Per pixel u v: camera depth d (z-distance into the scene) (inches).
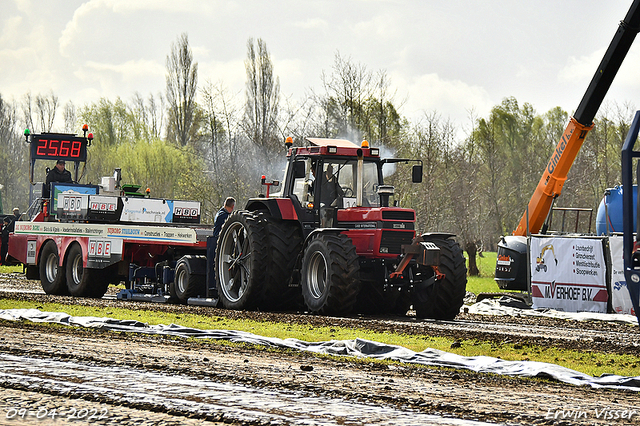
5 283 1355.8
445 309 856.3
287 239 909.8
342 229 855.1
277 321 740.0
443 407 314.7
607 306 1022.4
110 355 450.9
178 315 778.2
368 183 930.1
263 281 892.6
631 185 563.8
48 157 1259.8
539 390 374.9
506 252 1184.8
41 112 4456.2
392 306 939.3
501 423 288.4
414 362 475.2
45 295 1067.9
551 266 1079.6
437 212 2346.2
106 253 1061.8
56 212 1184.8
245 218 921.5
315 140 936.3
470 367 453.1
